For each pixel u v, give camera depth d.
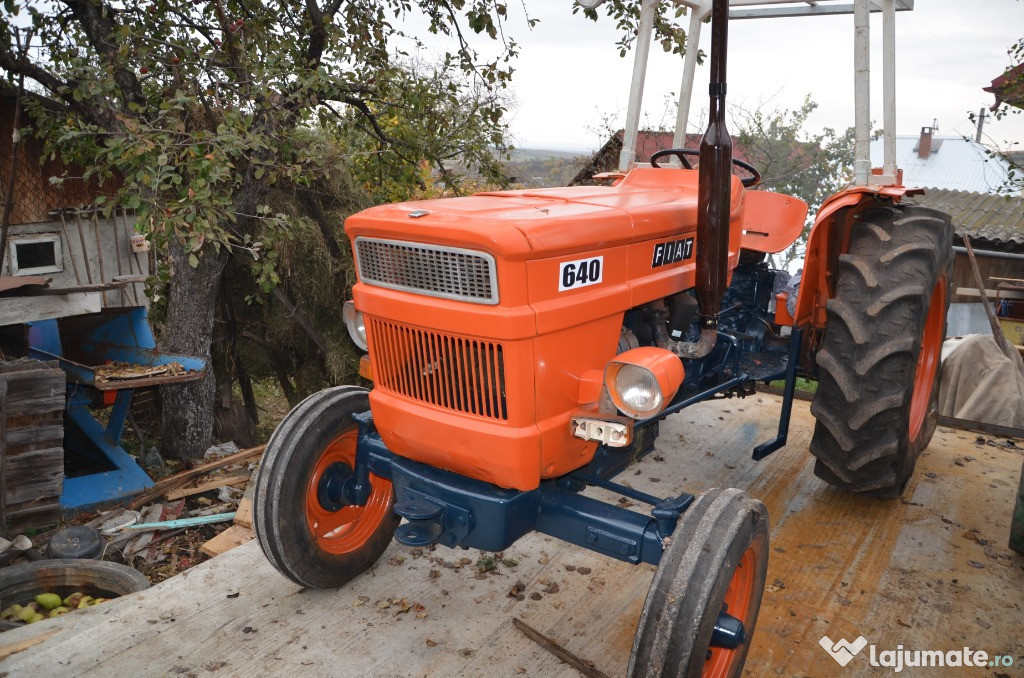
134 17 5.42
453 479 2.39
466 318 2.11
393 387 2.43
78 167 6.11
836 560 3.24
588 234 2.19
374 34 6.07
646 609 1.97
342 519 3.03
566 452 2.32
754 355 4.11
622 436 2.15
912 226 3.41
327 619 2.80
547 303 2.10
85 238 6.22
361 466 2.76
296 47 6.05
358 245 2.39
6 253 5.82
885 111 3.58
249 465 5.74
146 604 2.89
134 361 5.87
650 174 3.12
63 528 4.45
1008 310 9.99
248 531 4.12
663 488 3.94
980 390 4.96
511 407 2.13
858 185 3.47
